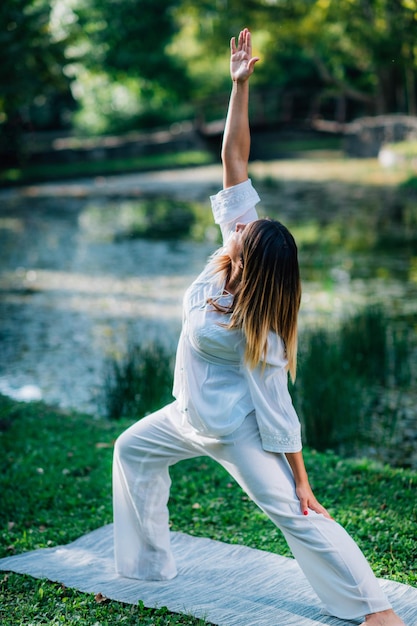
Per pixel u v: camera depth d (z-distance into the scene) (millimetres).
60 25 25500
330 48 31094
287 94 37750
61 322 10047
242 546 3756
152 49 33688
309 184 24719
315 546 2883
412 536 3936
